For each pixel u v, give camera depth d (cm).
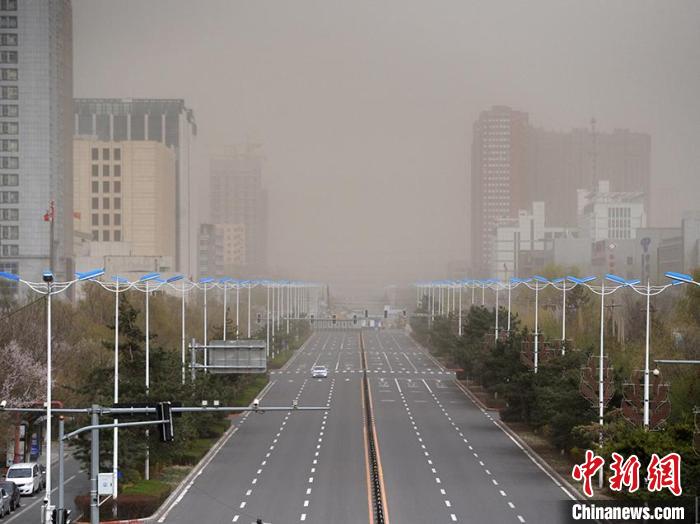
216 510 15075
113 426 11181
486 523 13950
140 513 14750
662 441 14300
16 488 15500
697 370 18738
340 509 14938
